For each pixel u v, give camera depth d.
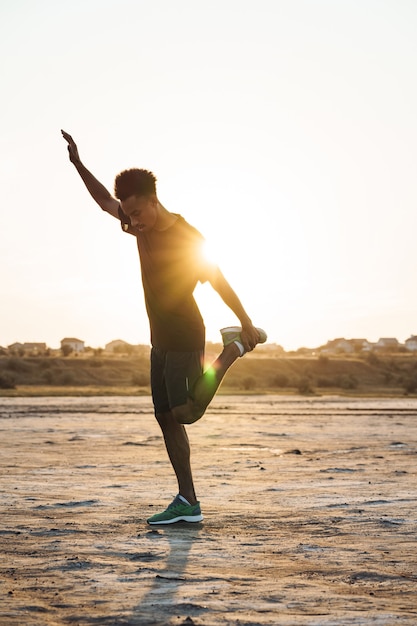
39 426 22.83
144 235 5.45
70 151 5.79
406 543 5.14
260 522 5.96
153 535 5.35
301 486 8.45
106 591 3.80
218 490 8.07
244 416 33.09
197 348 5.54
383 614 3.44
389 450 14.35
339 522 5.96
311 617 3.38
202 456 12.80
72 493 7.71
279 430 21.95
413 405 51.16
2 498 7.32
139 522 5.91
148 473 9.78
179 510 5.85
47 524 5.80
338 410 41.19
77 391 77.31
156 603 3.58
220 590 3.84
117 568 4.31
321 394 87.62
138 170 5.27
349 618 3.37
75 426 22.98
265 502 7.12
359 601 3.68
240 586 3.93
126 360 122.62
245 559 4.60
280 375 115.00
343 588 3.93
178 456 5.90
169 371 5.53
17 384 105.00
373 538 5.32
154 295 5.50
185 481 5.93
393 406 48.72
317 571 4.32
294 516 6.27
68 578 4.07
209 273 5.31
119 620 3.30
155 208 5.31
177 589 3.85
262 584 3.99
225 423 26.52
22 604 3.56
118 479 9.05
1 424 23.89
